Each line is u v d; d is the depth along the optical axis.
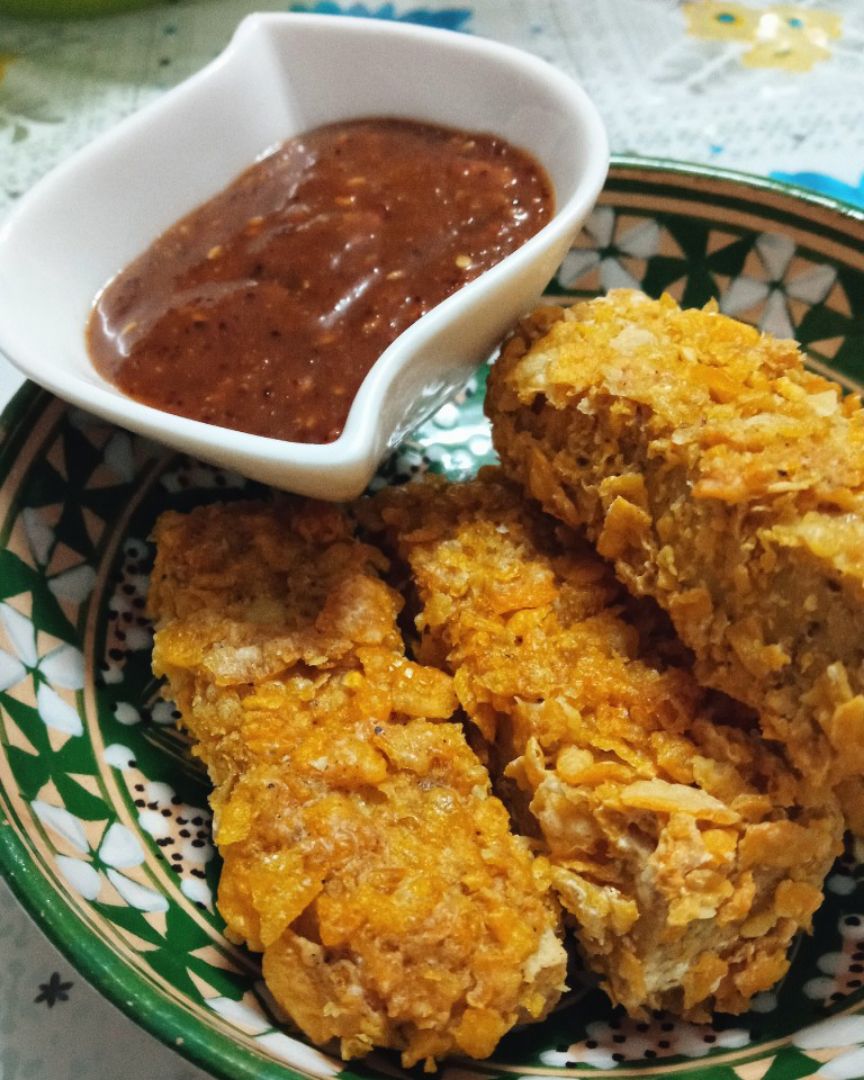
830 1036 0.12
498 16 0.27
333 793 0.13
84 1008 0.13
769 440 0.13
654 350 0.14
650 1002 0.13
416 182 0.16
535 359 0.15
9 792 0.13
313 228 0.16
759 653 0.12
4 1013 0.13
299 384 0.14
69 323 0.15
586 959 0.13
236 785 0.13
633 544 0.14
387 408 0.14
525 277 0.14
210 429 0.13
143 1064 0.13
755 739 0.13
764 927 0.13
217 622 0.15
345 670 0.14
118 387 0.15
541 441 0.15
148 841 0.14
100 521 0.17
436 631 0.15
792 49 0.26
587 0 0.28
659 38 0.27
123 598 0.16
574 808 0.13
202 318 0.15
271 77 0.17
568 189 0.16
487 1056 0.12
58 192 0.15
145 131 0.16
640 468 0.14
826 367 0.18
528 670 0.14
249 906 0.12
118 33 0.27
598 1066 0.12
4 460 0.16
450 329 0.14
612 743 0.13
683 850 0.12
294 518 0.16
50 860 0.12
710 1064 0.12
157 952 0.12
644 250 0.19
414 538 0.15
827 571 0.12
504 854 0.13
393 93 0.17
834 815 0.13
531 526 0.16
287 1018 0.12
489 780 0.14
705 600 0.13
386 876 0.12
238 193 0.17
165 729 0.15
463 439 0.19
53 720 0.15
